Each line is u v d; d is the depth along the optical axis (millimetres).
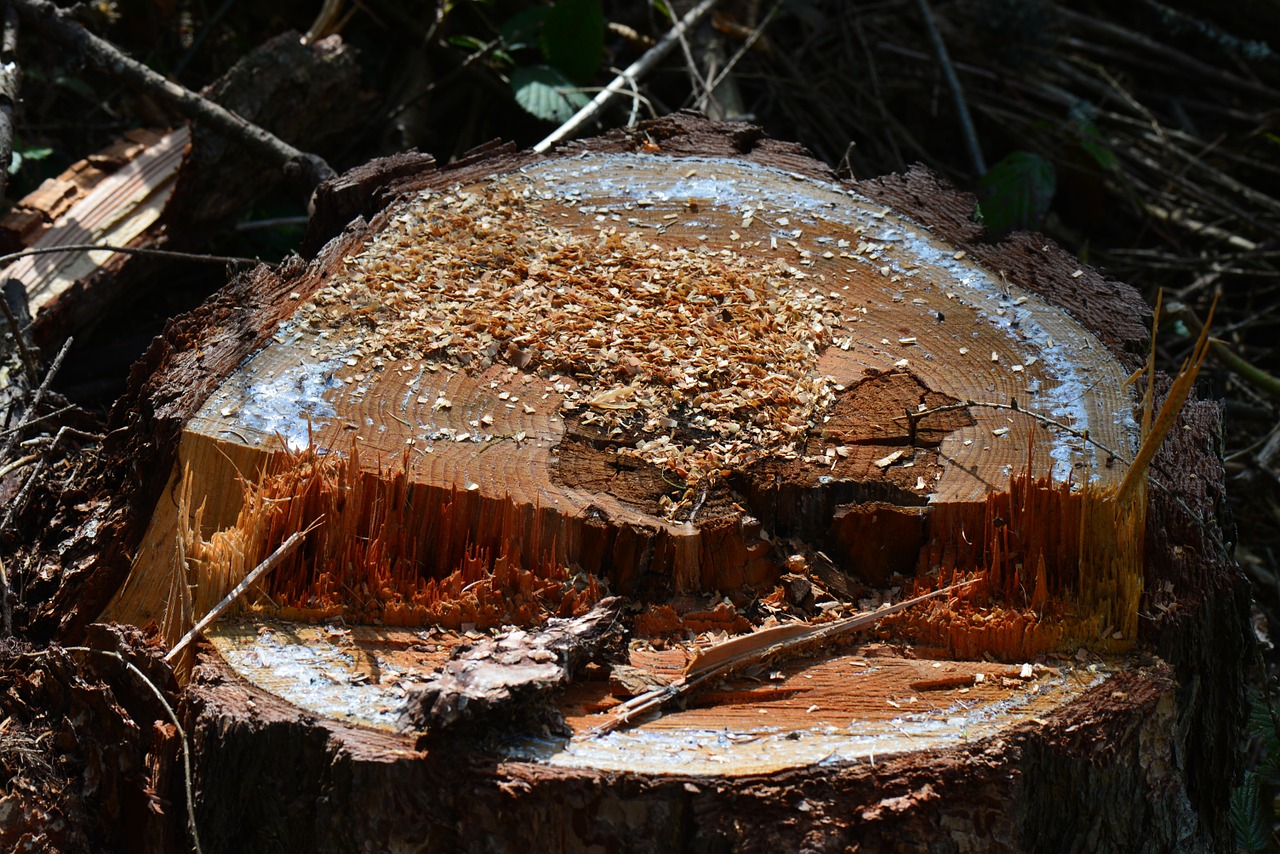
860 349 2746
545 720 2469
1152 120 4562
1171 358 3889
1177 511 2607
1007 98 4715
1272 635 3201
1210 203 4457
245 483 2580
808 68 4699
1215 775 2645
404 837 2451
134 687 2555
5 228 3240
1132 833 2527
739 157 2996
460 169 2947
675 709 2502
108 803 2576
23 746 2586
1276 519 3424
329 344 2701
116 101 4055
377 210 2898
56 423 3008
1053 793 2502
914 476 2623
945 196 2945
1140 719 2512
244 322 2721
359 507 2572
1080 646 2561
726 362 2707
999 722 2488
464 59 4238
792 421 2666
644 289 2783
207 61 4281
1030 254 2867
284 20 4355
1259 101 4926
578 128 3830
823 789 2441
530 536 2576
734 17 4539
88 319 3252
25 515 2789
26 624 2691
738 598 2590
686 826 2439
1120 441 2652
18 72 3357
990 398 2693
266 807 2484
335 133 3873
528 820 2438
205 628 2535
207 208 3330
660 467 2623
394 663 2520
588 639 2502
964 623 2557
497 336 2727
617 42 4418
